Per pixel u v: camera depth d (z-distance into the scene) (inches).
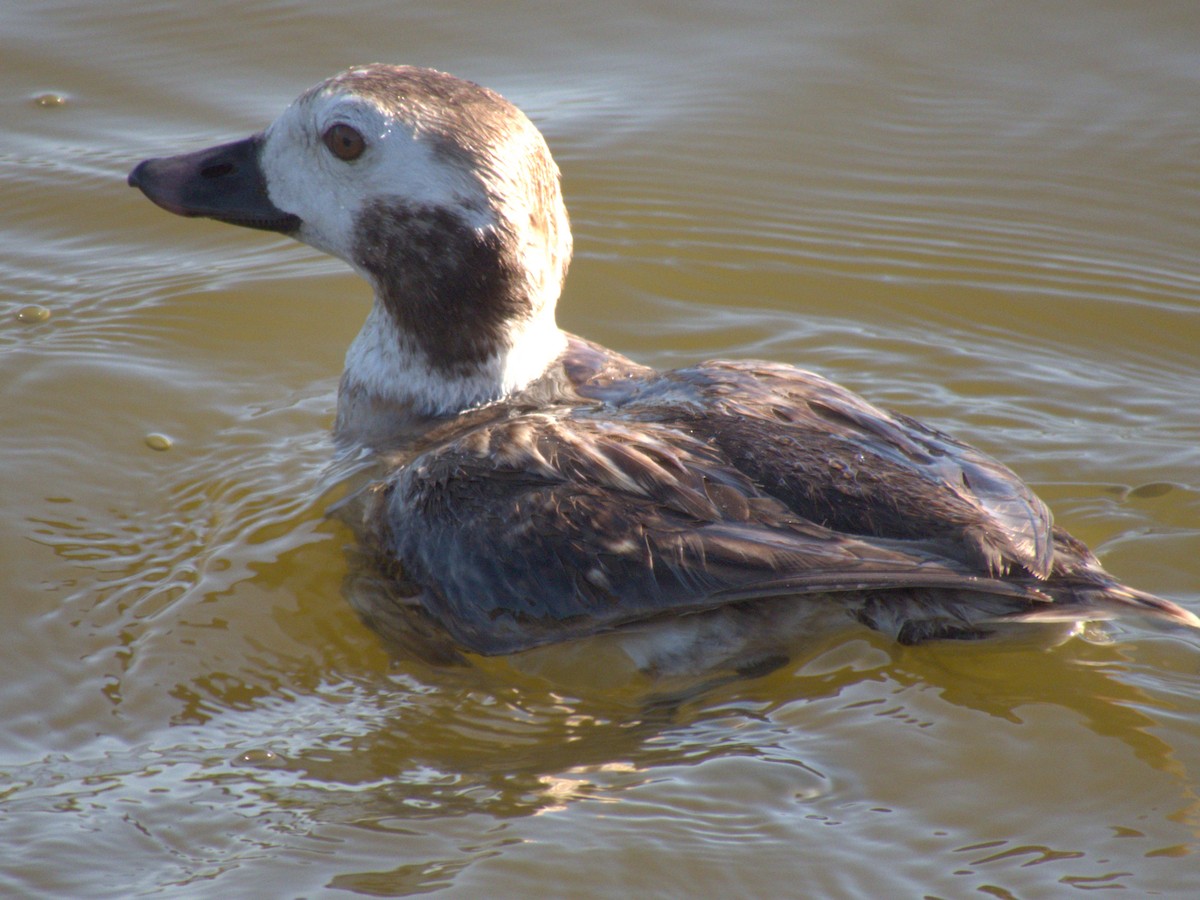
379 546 351.9
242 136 561.3
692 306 506.0
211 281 512.7
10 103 586.6
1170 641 327.9
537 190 385.4
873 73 612.4
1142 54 614.9
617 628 317.4
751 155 573.6
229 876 268.8
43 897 265.0
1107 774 291.3
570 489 323.9
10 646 339.0
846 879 268.7
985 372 467.8
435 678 329.4
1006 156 571.8
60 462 410.3
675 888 266.7
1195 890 263.9
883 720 305.7
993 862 271.9
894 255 527.8
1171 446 419.2
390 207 382.3
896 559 300.0
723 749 300.8
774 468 319.6
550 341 402.0
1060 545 317.7
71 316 486.3
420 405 397.4
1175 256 524.4
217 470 410.6
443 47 618.2
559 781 294.5
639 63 617.0
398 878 267.7
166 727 315.3
